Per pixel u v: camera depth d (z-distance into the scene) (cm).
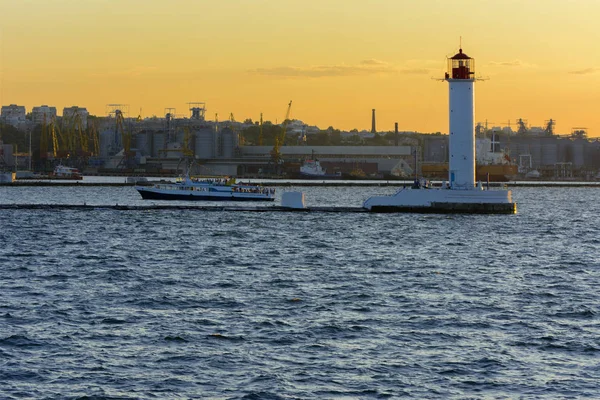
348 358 9788
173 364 9538
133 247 19650
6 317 11450
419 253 18625
